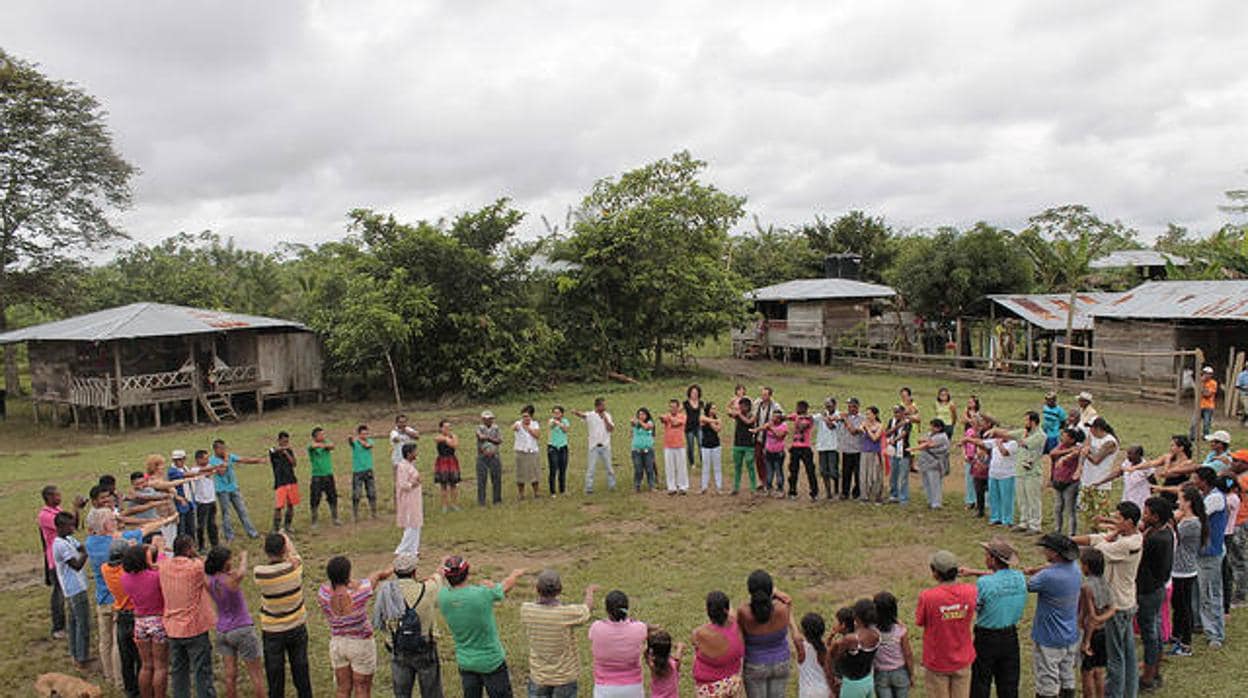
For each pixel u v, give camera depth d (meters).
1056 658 6.77
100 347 29.03
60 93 35.31
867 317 38.69
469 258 29.91
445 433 14.83
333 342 29.42
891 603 6.44
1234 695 7.51
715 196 38.47
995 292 33.28
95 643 9.84
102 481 9.21
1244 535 9.42
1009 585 6.57
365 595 7.33
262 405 29.89
